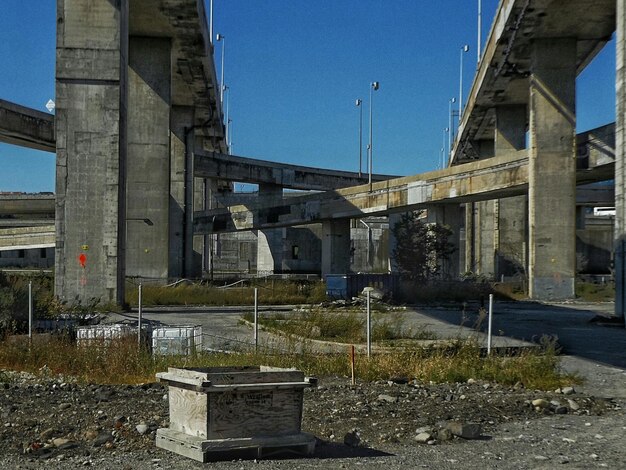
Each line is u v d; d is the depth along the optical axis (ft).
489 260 251.80
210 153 292.81
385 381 49.96
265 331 80.48
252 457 29.22
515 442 32.99
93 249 117.91
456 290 161.89
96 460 29.12
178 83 237.45
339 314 87.86
